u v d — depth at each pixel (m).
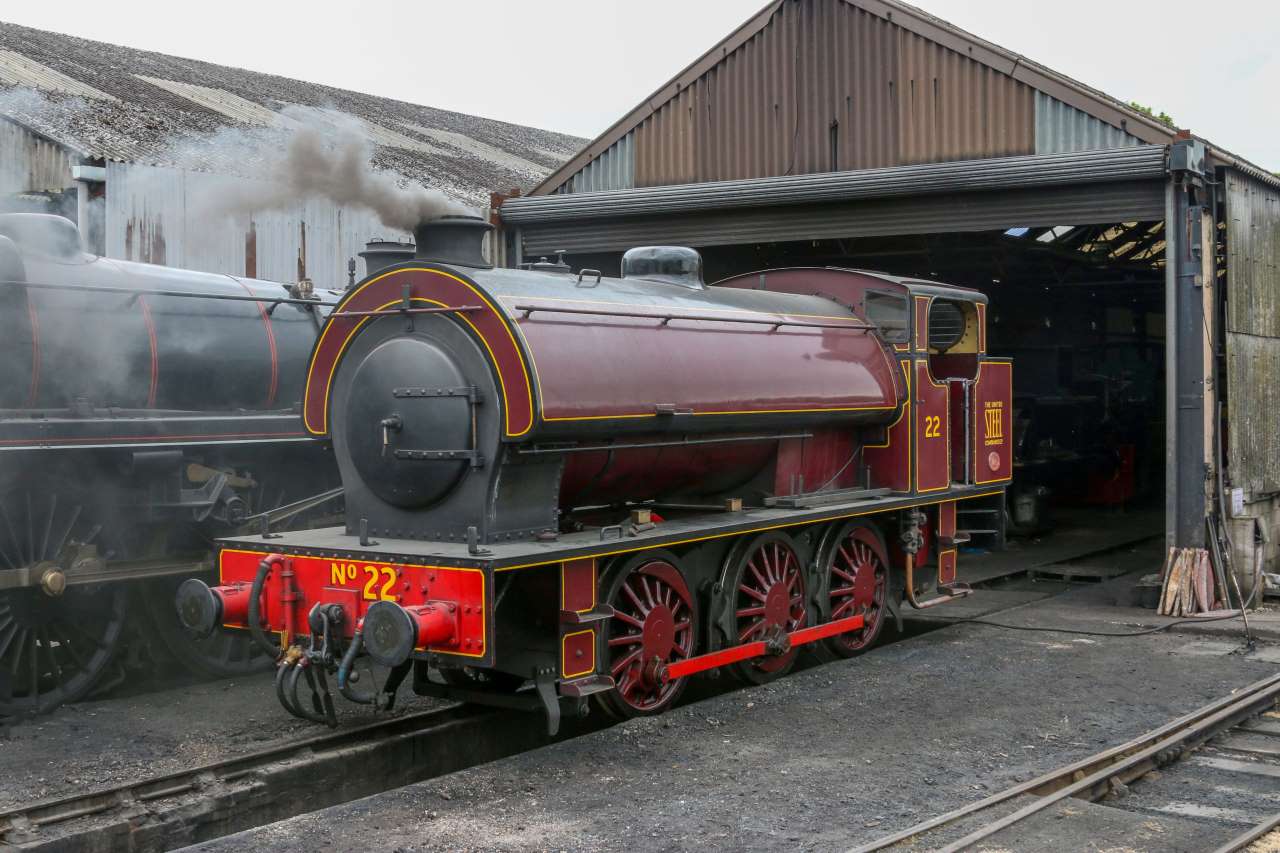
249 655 9.88
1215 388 12.03
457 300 7.17
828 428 10.01
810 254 17.14
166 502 8.99
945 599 11.05
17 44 20.31
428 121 29.27
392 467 7.29
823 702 8.24
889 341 10.48
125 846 6.16
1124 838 5.64
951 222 12.94
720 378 8.36
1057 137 12.26
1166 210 11.75
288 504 10.31
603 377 7.38
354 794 7.30
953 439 11.33
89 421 8.33
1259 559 12.12
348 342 7.66
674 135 14.39
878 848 5.44
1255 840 5.63
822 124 13.53
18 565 8.30
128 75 20.81
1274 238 13.88
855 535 10.23
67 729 8.00
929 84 12.91
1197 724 7.50
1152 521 20.12
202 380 9.46
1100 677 8.95
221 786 6.74
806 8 13.58
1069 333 21.39
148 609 9.26
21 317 8.14
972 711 7.99
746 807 6.11
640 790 6.38
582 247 14.97
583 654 7.32
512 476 7.20
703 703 8.20
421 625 6.48
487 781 6.51
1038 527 18.12
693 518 8.70
